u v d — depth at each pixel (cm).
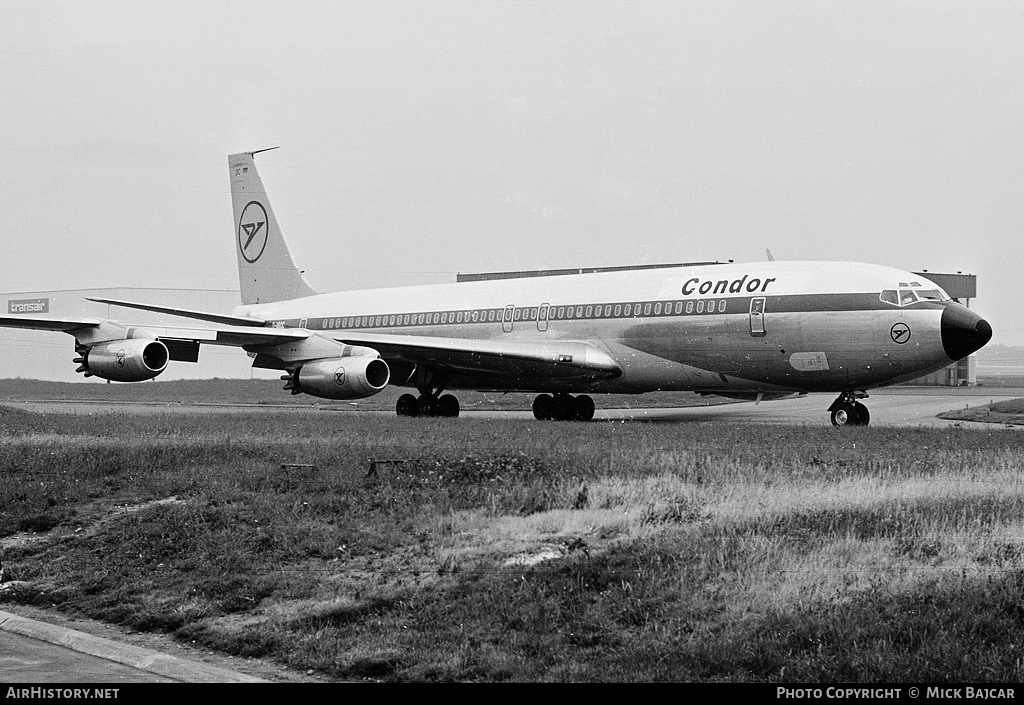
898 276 6050
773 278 6378
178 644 2300
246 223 10094
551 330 7362
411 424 6353
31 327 6550
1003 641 1891
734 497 3023
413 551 2733
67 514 3488
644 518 2817
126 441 5006
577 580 2338
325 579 2569
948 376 16450
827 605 2058
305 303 9331
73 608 2630
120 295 18138
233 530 3033
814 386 6312
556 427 5988
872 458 3859
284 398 12031
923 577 2197
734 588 2198
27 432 5672
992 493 3012
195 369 17862
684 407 9950
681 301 6675
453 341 7150
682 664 1900
